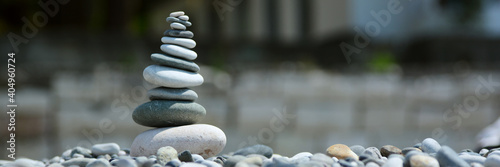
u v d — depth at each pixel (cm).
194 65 193
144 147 185
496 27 961
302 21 1095
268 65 947
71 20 970
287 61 1040
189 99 193
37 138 575
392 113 631
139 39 934
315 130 619
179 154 173
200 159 174
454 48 951
